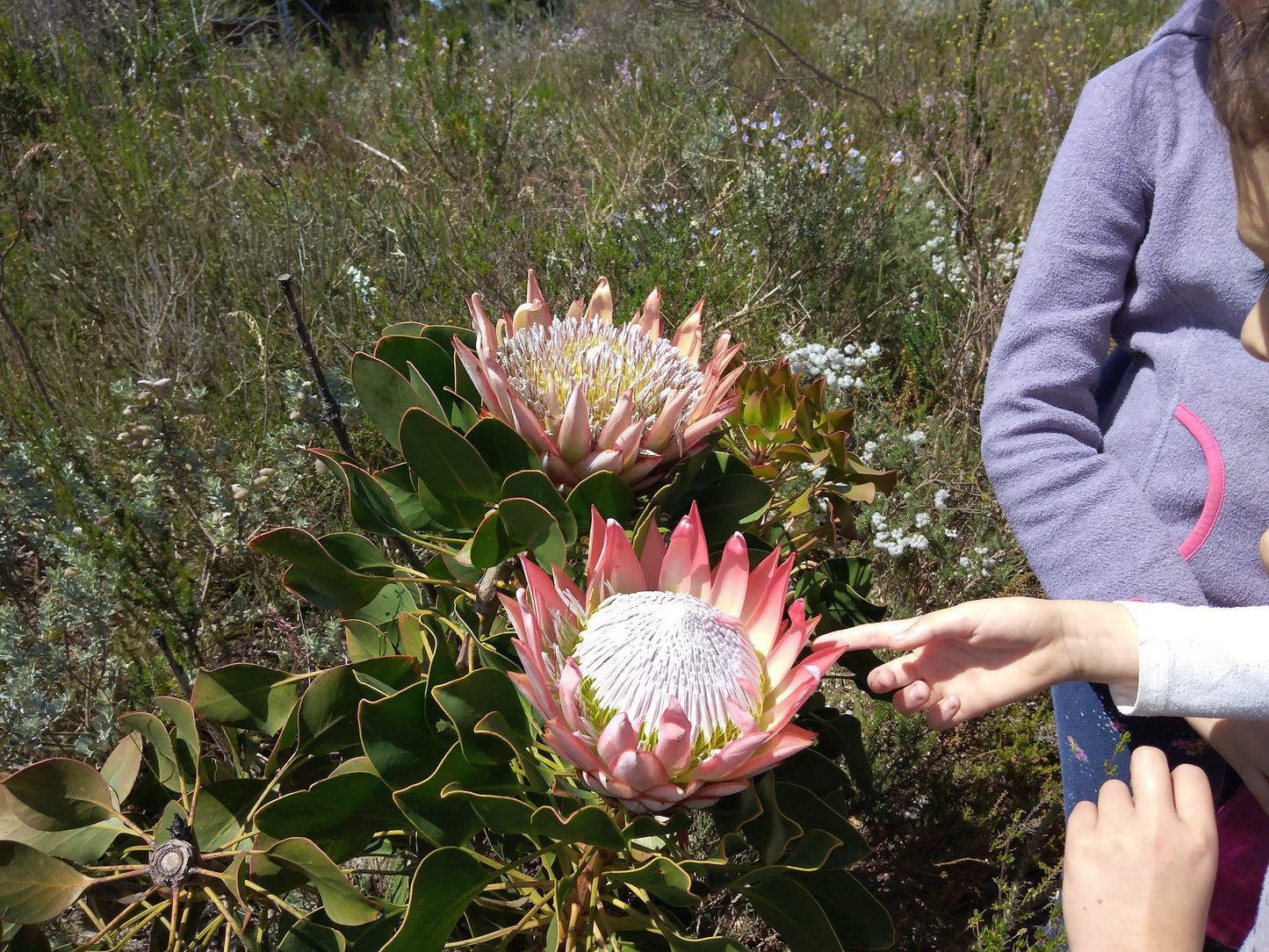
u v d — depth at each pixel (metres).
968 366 1.46
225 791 0.63
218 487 0.95
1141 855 0.53
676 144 2.16
